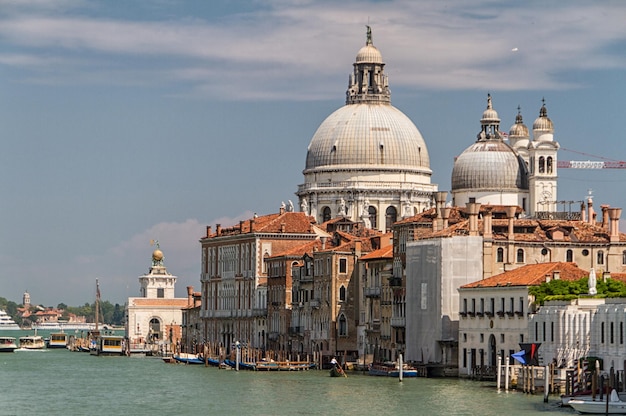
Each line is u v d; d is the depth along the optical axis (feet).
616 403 651.25
